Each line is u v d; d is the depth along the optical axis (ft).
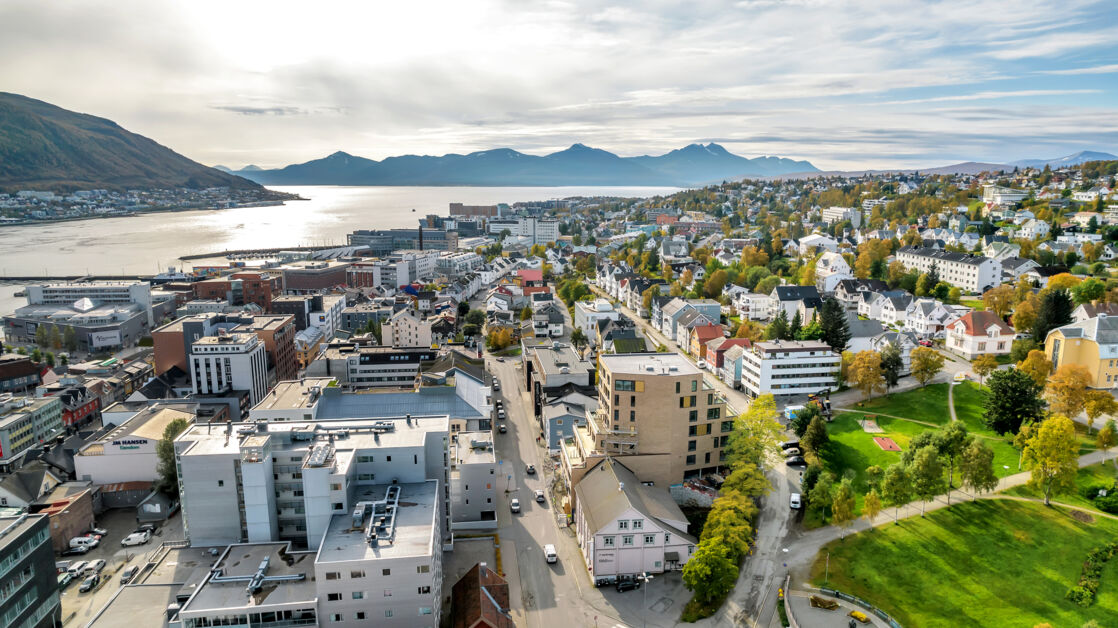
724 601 354.33
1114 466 430.20
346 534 319.88
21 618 302.45
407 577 303.27
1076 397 466.29
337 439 375.86
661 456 449.06
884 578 366.43
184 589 314.35
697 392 448.65
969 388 581.94
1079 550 365.61
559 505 461.37
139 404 603.67
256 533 349.82
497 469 510.58
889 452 490.90
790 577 372.38
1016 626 323.78
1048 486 401.70
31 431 560.61
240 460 347.56
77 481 481.46
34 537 313.12
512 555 401.29
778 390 614.34
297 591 305.53
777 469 493.77
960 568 366.43
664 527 377.09
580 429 506.48
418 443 371.97
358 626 305.12
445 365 622.95
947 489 412.36
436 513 338.95
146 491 476.13
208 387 620.90
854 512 428.15
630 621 341.82
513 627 320.70
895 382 601.21
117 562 404.16
